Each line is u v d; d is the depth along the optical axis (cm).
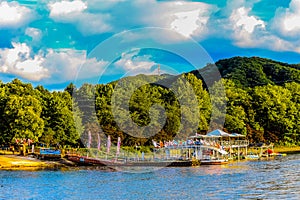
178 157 8806
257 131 13425
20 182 6144
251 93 15175
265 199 4550
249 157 10588
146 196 4962
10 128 9650
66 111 10594
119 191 5334
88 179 6469
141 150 10369
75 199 4888
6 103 9750
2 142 10062
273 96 14475
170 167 8162
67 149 9975
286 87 16600
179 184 5756
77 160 8794
